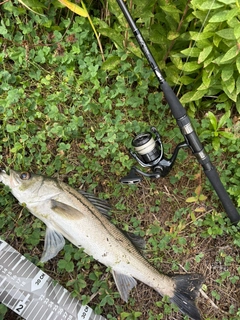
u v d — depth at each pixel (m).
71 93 0.47
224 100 0.50
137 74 0.47
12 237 0.43
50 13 0.46
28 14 0.46
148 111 0.50
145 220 0.48
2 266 0.39
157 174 0.42
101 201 0.44
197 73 0.49
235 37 0.40
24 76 0.47
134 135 0.48
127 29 0.44
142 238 0.45
